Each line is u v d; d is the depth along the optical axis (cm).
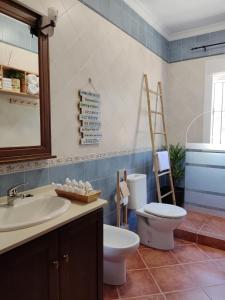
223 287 185
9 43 144
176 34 340
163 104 340
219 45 315
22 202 139
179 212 234
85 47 197
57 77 174
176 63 348
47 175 170
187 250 241
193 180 319
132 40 261
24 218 138
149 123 296
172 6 268
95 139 212
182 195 328
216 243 245
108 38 223
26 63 152
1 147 140
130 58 258
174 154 332
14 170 149
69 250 126
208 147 306
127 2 248
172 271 205
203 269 208
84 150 202
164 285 187
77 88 192
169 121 360
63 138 182
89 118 204
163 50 336
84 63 197
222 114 330
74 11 185
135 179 244
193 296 175
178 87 349
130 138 266
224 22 306
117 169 245
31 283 107
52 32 161
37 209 145
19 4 143
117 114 242
